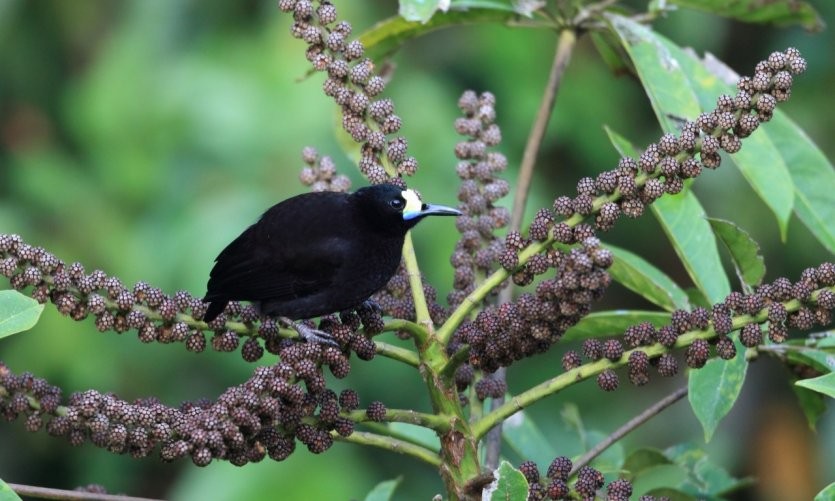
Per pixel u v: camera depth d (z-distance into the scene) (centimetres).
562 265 664
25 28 1783
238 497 1420
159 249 1633
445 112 1666
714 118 659
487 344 682
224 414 636
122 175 1664
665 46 877
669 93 852
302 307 869
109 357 1616
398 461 1588
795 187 917
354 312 738
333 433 690
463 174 826
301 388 652
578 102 1753
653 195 666
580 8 944
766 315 664
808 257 1702
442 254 1576
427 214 831
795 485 1762
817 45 1709
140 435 639
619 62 1066
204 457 628
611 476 894
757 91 657
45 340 1599
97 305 687
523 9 912
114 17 1803
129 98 1667
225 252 882
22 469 1677
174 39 1702
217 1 1711
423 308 720
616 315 841
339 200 855
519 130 1739
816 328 1516
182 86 1655
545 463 945
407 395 1622
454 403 694
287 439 676
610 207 670
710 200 1714
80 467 1672
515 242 688
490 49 1739
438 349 701
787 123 928
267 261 855
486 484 668
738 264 771
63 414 682
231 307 732
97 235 1662
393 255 852
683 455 916
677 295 870
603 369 682
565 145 1762
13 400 684
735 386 758
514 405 694
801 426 1775
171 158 1659
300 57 1655
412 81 1686
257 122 1633
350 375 1609
